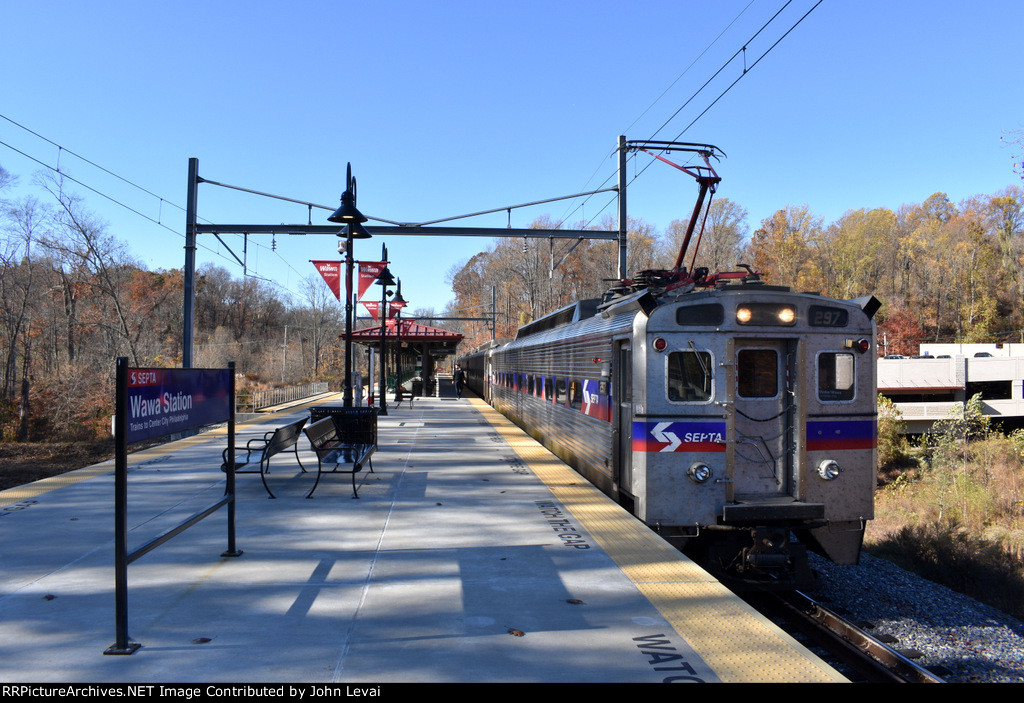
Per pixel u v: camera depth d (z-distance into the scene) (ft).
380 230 56.08
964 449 94.89
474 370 134.72
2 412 95.50
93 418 105.50
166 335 209.77
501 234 56.65
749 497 23.03
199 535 22.03
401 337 110.32
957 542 40.96
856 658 19.27
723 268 254.88
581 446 34.17
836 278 253.85
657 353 22.56
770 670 12.24
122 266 138.62
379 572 18.16
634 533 22.38
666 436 22.44
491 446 45.14
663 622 14.65
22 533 22.17
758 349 23.35
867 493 23.29
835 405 23.12
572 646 13.32
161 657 12.67
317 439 29.55
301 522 23.82
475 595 16.38
